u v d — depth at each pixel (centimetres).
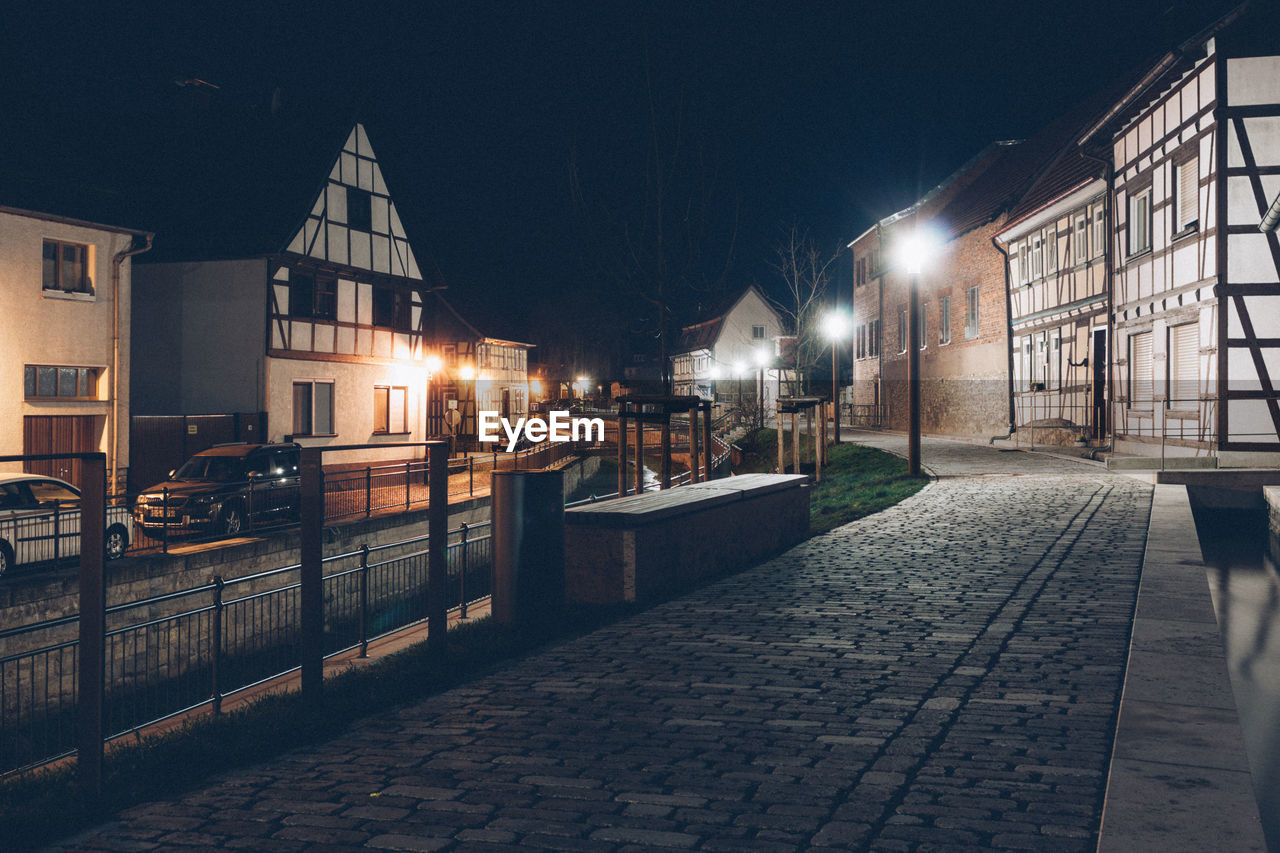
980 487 1780
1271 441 1781
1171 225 2025
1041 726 492
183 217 2827
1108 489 1656
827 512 1634
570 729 514
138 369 2823
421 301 3431
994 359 3281
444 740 503
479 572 1311
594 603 905
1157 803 380
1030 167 3322
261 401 2720
